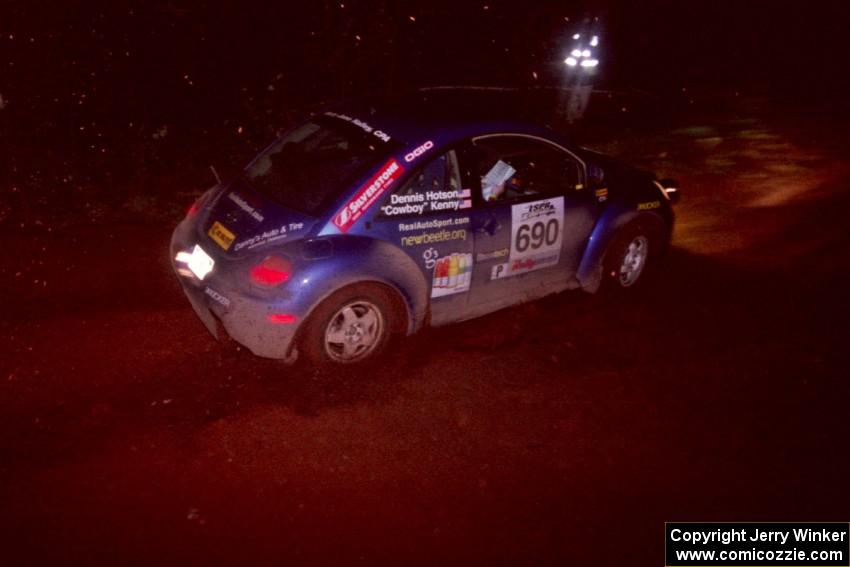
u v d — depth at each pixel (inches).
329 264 152.8
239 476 136.8
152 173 299.1
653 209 211.6
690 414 164.4
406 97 193.8
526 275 191.6
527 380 173.0
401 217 163.0
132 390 157.8
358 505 132.4
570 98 454.3
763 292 223.9
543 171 195.0
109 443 141.9
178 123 353.1
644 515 135.5
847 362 187.2
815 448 155.2
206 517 127.3
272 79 379.9
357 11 360.2
